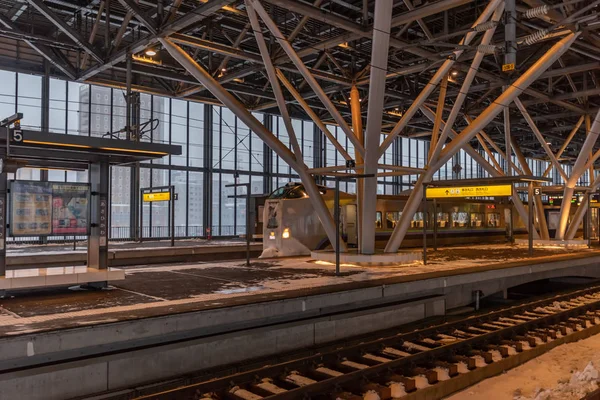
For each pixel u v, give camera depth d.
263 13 15.47
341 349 9.73
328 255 18.14
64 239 30.53
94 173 11.83
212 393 7.78
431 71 27.98
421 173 18.08
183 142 35.59
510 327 11.77
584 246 26.83
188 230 36.16
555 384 8.70
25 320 8.45
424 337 11.51
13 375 7.23
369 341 11.42
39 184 10.90
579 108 30.23
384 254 17.66
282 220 21.16
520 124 39.50
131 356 8.39
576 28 17.62
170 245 27.02
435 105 30.56
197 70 17.78
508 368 9.67
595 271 22.84
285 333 10.61
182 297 10.70
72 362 7.79
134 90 28.12
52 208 11.07
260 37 16.11
